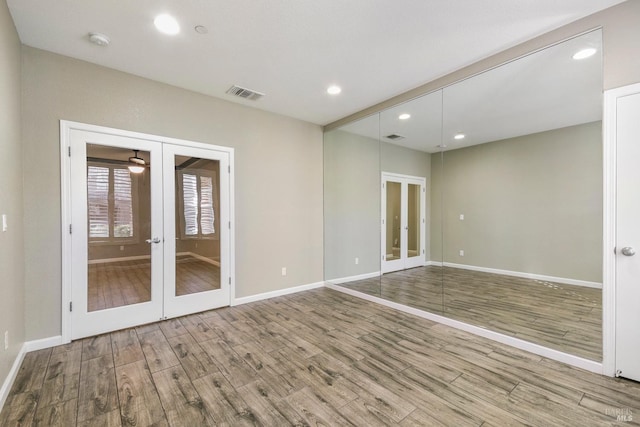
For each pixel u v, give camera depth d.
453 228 3.54
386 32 2.33
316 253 4.70
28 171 2.48
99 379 2.06
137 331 2.92
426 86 3.27
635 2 1.96
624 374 2.03
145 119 3.10
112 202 2.93
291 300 4.00
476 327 2.88
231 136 3.74
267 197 4.09
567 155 2.49
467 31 2.33
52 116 2.60
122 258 2.98
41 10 2.04
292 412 1.72
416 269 3.88
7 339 1.92
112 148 2.94
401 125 3.97
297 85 3.30
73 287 2.69
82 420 1.65
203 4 1.99
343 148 4.63
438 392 1.91
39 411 1.73
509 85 2.90
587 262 2.37
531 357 2.39
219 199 3.63
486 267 3.21
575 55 2.32
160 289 3.19
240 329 2.98
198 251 3.48
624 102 2.02
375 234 4.32
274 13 2.09
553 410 1.73
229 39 2.40
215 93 3.50
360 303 3.87
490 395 1.88
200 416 1.69
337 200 4.77
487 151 3.20
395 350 2.51
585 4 2.03
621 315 2.04
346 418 1.67
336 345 2.61
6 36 1.96
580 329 2.38
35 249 2.51
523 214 2.90
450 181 3.57
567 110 2.46
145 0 1.94
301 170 4.49
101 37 2.35
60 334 2.61
